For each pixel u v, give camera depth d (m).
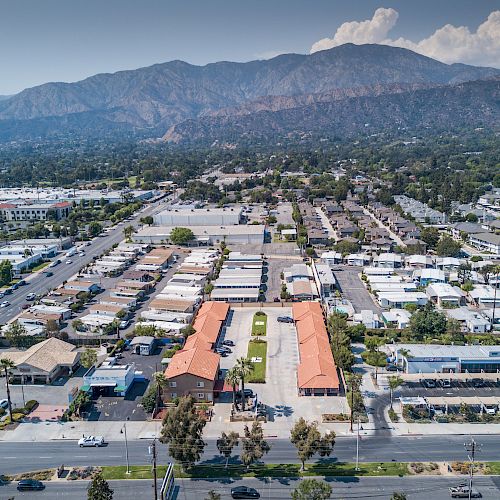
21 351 142.50
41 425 108.62
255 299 180.38
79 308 178.00
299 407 113.19
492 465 92.81
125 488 88.62
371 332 150.88
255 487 88.06
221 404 115.50
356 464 93.25
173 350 139.75
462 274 197.75
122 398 118.88
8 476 92.81
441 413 109.38
